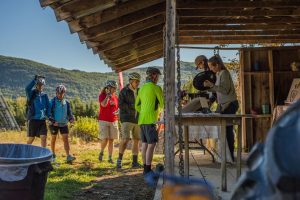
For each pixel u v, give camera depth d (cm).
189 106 622
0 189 418
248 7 846
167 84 544
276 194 103
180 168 526
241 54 1161
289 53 1149
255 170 113
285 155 103
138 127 994
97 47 973
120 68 1404
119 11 742
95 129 1997
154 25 941
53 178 852
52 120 1044
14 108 3353
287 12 902
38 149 496
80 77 11044
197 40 1168
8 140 1767
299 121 108
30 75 12175
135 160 1002
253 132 1152
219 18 975
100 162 1084
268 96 1154
